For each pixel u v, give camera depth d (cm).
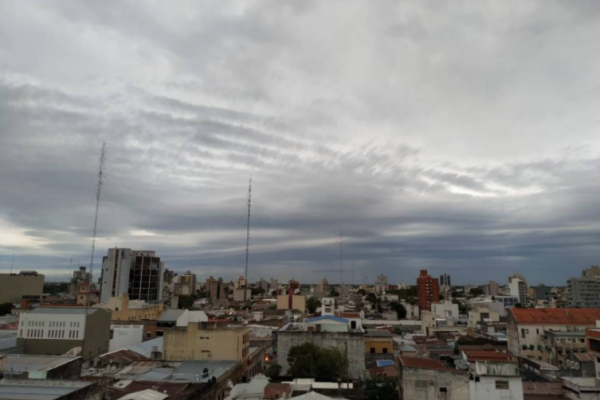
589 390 5050
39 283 18738
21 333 7338
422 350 8925
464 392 4356
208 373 5791
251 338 10300
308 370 7056
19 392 3438
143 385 5125
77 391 3472
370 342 9525
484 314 15800
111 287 19025
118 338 8531
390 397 5688
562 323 9738
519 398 4288
